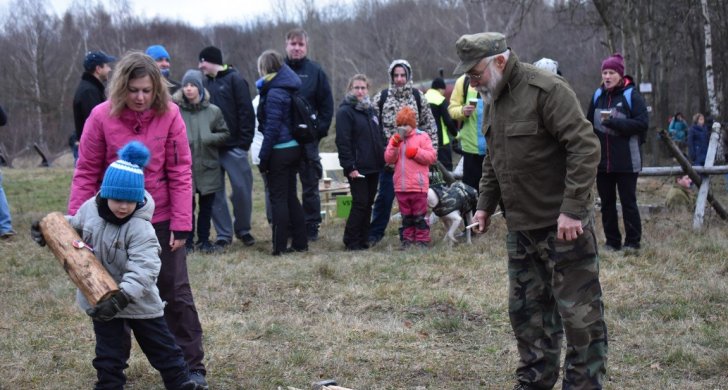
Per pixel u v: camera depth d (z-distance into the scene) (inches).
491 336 213.8
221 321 227.5
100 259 150.3
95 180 166.7
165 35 2228.1
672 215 390.0
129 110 162.1
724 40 784.9
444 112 394.3
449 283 268.8
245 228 352.8
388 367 191.3
